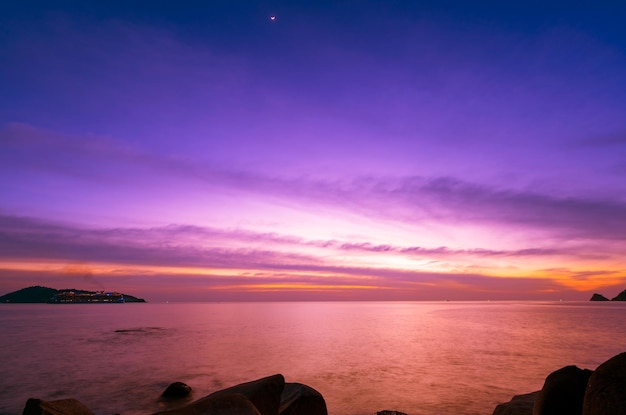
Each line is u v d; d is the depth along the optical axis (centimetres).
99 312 18325
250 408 538
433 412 1912
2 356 3881
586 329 7106
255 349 4344
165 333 6556
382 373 2911
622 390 552
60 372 3019
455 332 6594
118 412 1959
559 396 686
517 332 6531
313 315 14650
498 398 2172
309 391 921
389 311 19500
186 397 2230
